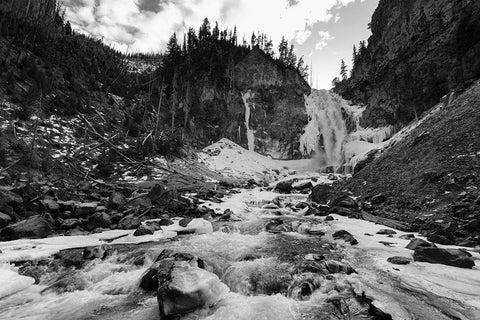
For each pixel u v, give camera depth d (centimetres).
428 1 3256
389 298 489
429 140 1542
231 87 5075
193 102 4803
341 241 920
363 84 4900
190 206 1539
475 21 2392
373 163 1872
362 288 532
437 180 1206
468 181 1084
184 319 461
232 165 3809
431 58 2983
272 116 5019
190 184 2358
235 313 473
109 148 2425
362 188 1633
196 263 674
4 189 1133
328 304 498
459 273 619
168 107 4503
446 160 1278
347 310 476
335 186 1973
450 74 2644
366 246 859
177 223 1213
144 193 1664
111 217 1209
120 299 561
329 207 1503
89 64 3816
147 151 2659
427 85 2975
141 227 1041
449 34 2866
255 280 613
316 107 5278
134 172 2286
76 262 744
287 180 2983
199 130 4522
